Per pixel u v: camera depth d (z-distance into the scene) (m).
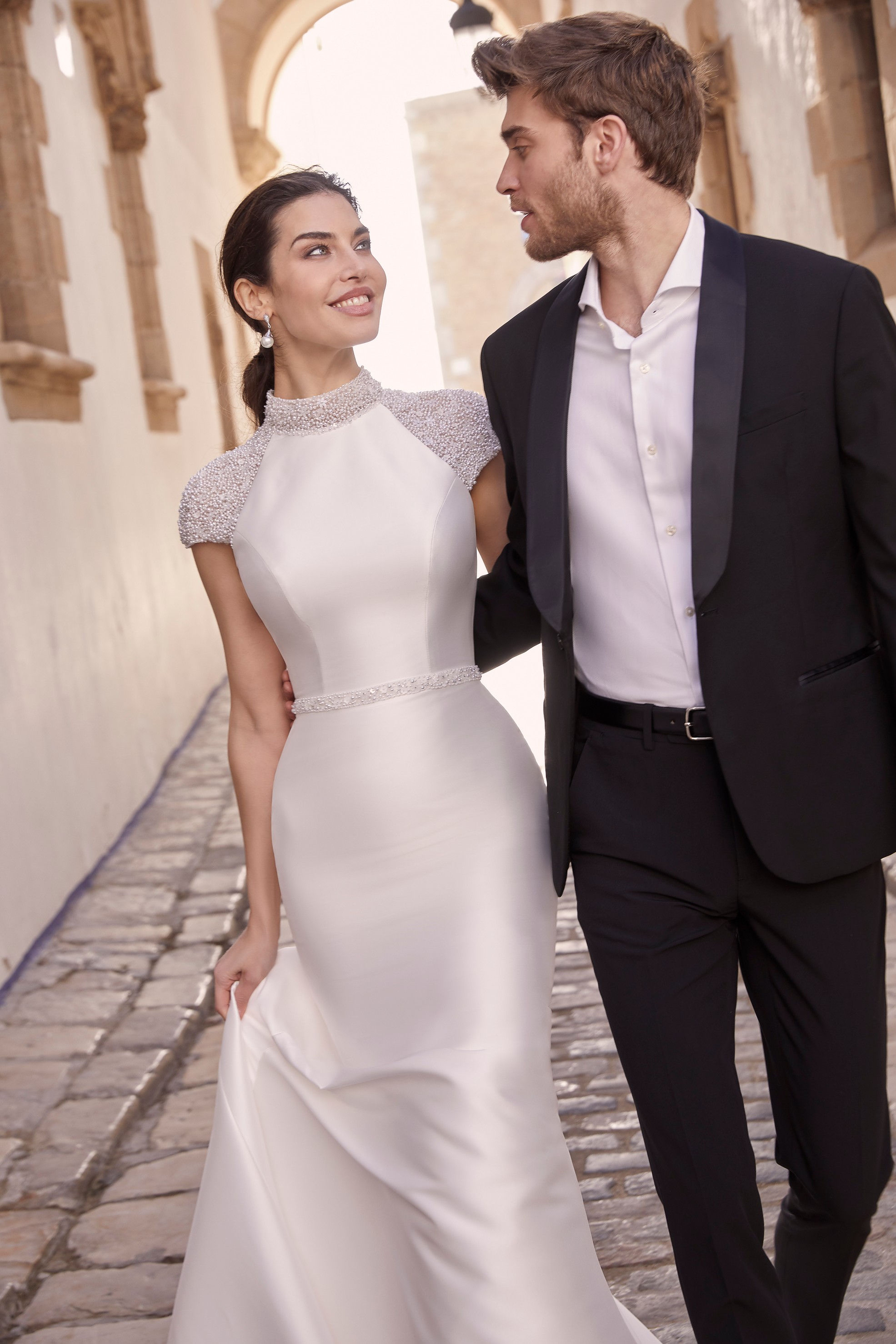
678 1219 1.90
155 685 8.20
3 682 5.09
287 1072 2.13
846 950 1.94
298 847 2.22
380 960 2.13
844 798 1.90
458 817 2.13
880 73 5.72
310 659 2.25
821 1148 1.94
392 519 2.22
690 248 1.89
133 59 9.23
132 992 4.58
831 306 1.80
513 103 1.94
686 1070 1.90
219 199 14.88
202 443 11.46
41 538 5.90
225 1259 2.06
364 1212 2.06
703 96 1.92
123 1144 3.53
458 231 28.05
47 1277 2.91
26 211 6.41
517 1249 1.78
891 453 1.78
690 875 1.94
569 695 2.00
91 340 7.36
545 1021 1.99
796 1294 2.03
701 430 1.81
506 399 2.12
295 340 2.32
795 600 1.87
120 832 6.69
